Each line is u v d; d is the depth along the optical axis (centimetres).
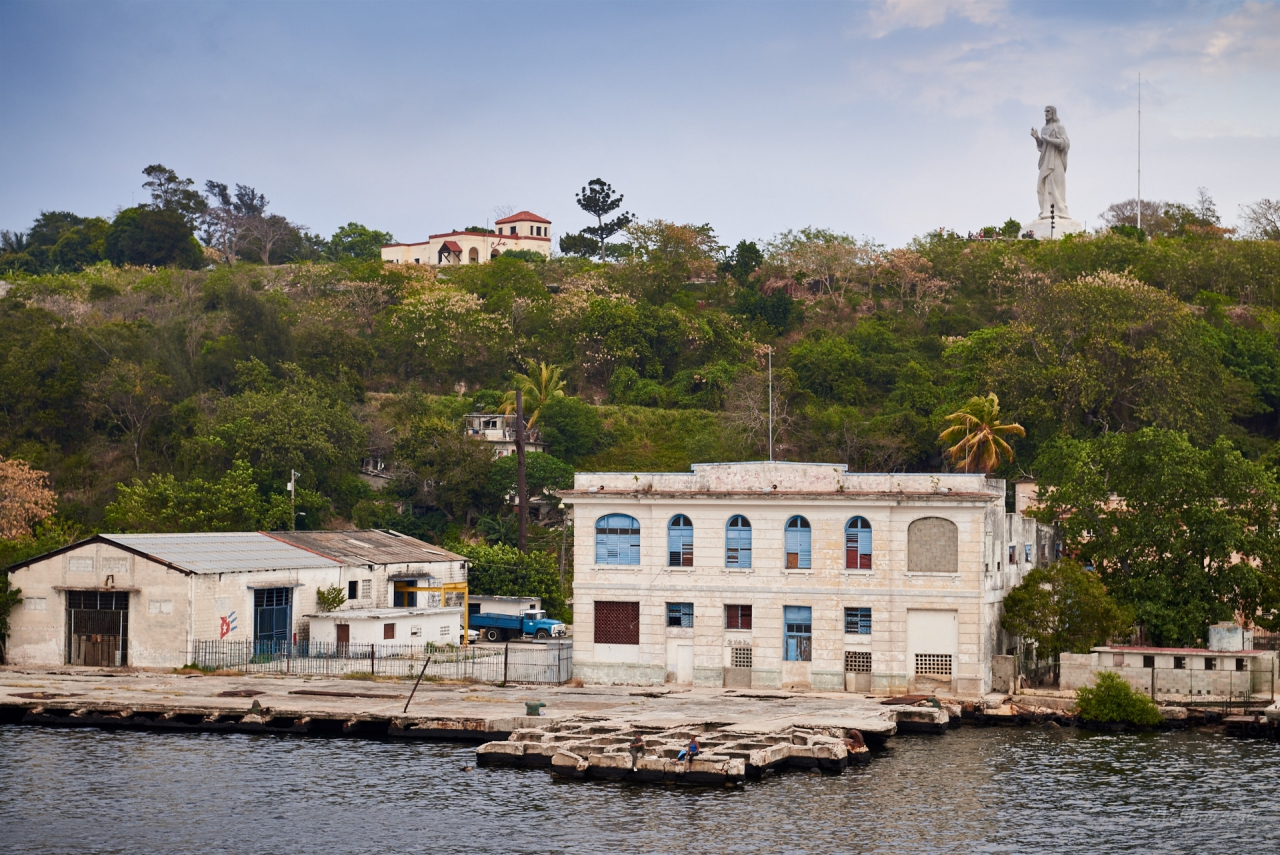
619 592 7994
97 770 6069
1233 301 16562
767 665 7738
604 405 15500
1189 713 7100
